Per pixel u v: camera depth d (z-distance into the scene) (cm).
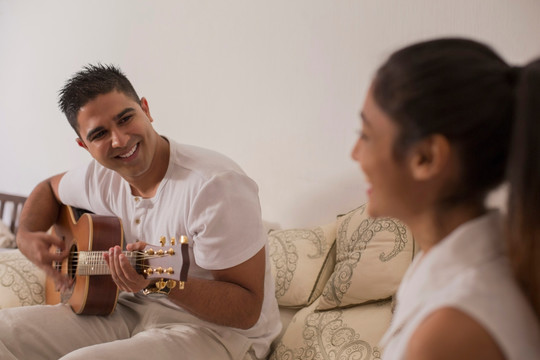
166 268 153
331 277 205
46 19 420
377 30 244
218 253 168
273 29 283
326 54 261
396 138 67
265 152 286
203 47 316
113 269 153
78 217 215
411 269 78
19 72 441
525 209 60
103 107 172
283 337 198
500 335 57
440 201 68
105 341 188
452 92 64
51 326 183
